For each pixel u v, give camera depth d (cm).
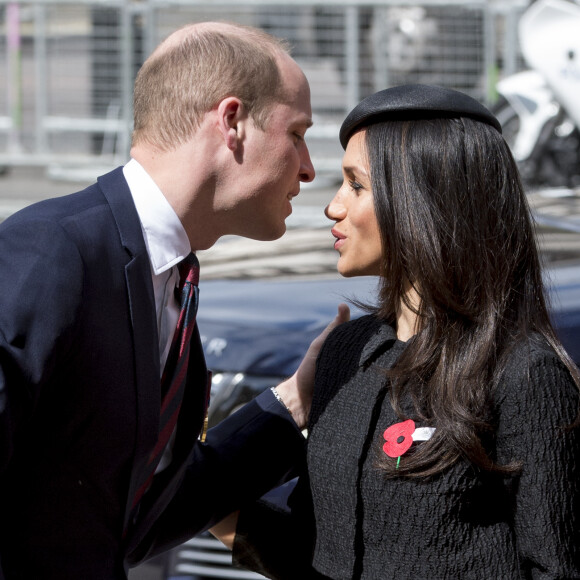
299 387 519
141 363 426
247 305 705
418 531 406
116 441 423
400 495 410
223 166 448
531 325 425
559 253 762
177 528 499
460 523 404
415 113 438
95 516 428
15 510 420
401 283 443
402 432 415
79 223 419
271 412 520
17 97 2333
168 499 477
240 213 458
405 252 429
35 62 2311
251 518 506
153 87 452
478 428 402
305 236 947
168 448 480
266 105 450
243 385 649
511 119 2059
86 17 2259
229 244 948
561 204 962
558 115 1909
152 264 443
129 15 2169
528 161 1930
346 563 425
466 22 2183
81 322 410
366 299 679
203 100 443
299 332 659
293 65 464
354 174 452
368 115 442
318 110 2169
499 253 426
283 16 2116
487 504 406
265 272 794
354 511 423
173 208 447
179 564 630
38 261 404
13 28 2305
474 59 2195
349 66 2167
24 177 2555
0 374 386
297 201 2111
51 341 397
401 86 446
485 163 430
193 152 446
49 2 2191
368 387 440
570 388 404
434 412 408
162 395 448
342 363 459
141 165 454
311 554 455
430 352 421
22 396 393
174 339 450
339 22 2148
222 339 672
